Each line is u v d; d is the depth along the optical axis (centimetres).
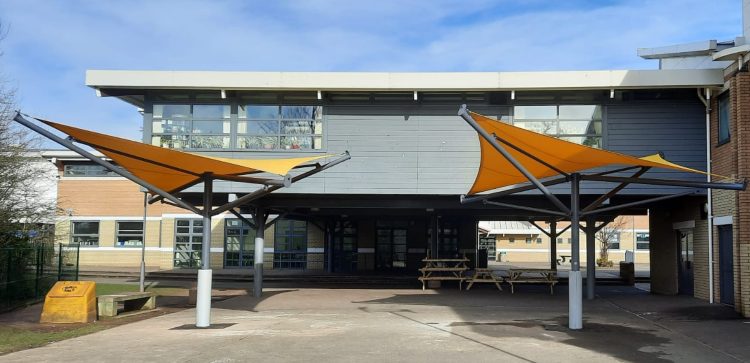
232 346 998
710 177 1620
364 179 1784
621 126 1738
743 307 1382
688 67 1888
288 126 1812
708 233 1642
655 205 1936
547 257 5056
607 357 912
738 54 1402
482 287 2311
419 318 1376
